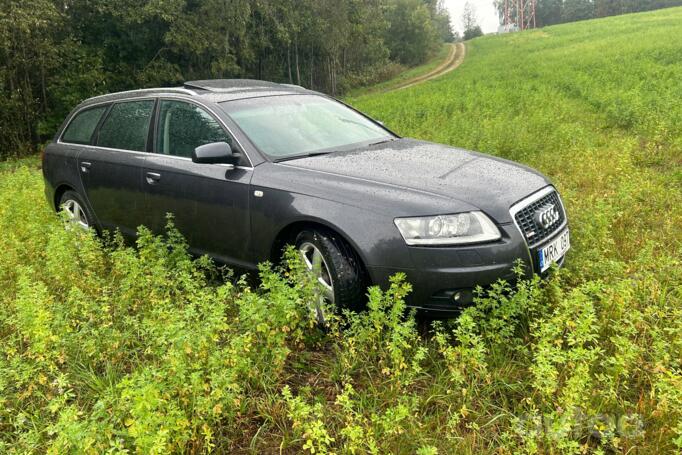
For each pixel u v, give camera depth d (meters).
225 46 36.62
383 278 3.31
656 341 2.88
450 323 3.33
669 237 4.82
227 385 2.62
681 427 2.29
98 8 31.55
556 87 19.86
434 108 17.27
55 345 3.23
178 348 2.77
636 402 2.80
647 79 17.48
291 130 4.43
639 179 6.30
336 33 47.97
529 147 8.95
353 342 3.07
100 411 2.41
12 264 4.87
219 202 4.18
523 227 3.41
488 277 3.21
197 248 4.52
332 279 3.48
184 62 38.25
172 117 4.76
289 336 3.55
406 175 3.64
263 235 3.92
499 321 3.09
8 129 27.50
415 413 2.74
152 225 4.86
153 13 32.09
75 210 5.84
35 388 3.00
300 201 3.65
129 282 3.87
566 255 4.26
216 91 4.78
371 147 4.40
